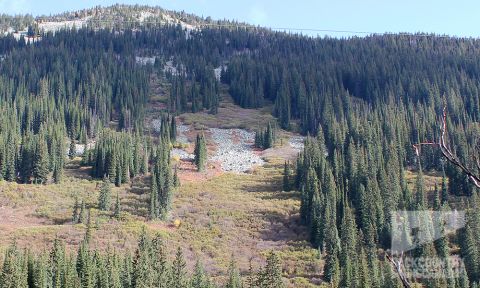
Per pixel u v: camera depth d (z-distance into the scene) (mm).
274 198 91812
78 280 50719
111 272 52969
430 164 106375
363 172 85562
